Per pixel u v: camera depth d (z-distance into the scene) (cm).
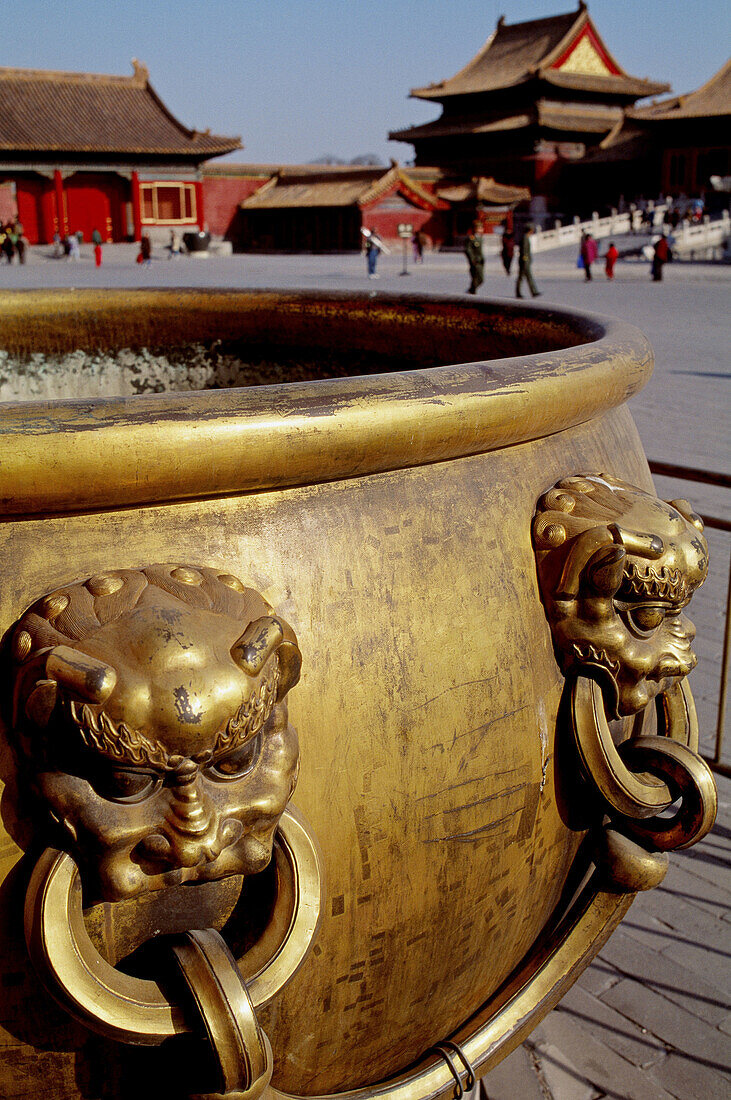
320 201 4022
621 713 98
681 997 196
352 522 87
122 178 4169
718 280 2330
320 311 186
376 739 87
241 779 75
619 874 107
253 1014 75
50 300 190
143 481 75
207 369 199
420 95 4919
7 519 77
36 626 72
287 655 75
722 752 282
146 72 4272
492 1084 171
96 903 76
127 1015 74
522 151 4638
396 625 88
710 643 365
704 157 4169
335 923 88
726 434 681
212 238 4188
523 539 98
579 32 4688
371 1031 98
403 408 83
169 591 74
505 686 94
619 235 3650
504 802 96
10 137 3841
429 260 3441
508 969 112
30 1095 83
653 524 96
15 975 77
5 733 74
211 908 81
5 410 73
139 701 68
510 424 92
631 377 111
